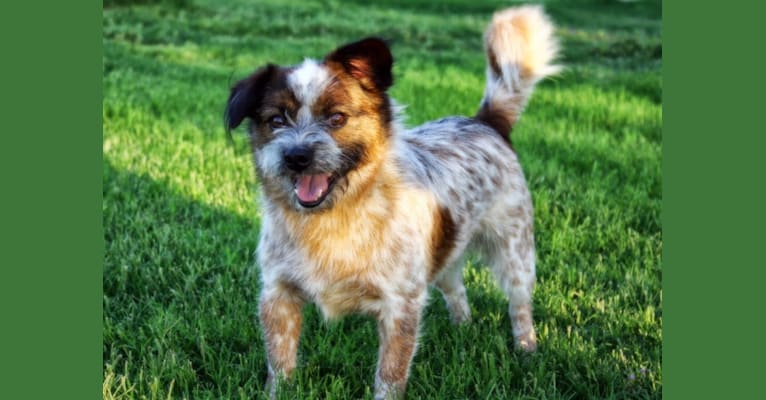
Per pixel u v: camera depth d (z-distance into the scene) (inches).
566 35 165.9
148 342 71.7
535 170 96.9
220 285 76.9
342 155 64.2
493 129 75.9
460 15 189.3
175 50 152.8
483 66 149.8
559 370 71.1
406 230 66.5
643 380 69.9
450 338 74.0
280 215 66.4
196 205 89.0
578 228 86.0
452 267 74.9
